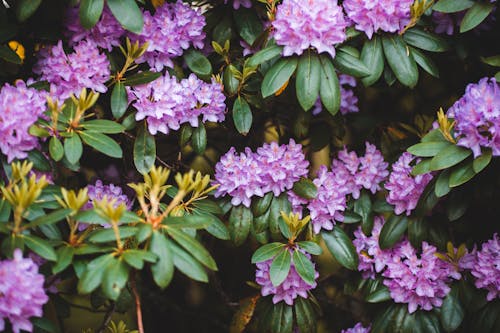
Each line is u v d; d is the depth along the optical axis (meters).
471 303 1.82
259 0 1.78
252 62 1.71
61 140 1.65
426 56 1.81
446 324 1.82
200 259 1.53
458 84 2.02
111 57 1.77
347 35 1.76
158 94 1.72
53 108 1.59
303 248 1.73
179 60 1.85
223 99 1.78
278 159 1.79
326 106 1.70
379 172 1.90
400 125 2.05
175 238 1.53
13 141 1.59
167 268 1.51
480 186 1.78
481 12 1.74
